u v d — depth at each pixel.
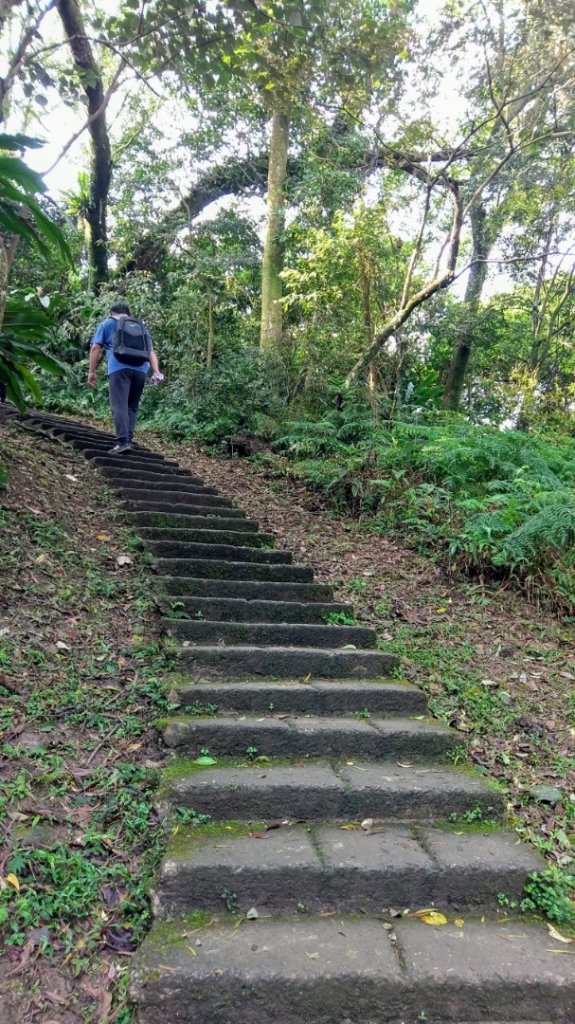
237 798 2.54
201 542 4.85
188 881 2.16
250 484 7.34
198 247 11.63
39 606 3.48
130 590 3.93
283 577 4.53
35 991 1.84
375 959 2.01
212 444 8.66
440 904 2.30
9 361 4.46
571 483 6.99
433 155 9.66
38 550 3.99
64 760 2.62
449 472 6.73
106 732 2.83
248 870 2.21
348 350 9.79
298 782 2.64
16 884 2.07
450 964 2.02
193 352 9.70
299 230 10.38
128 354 6.13
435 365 15.08
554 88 7.85
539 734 3.49
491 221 10.76
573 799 3.00
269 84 5.85
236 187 13.72
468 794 2.73
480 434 7.63
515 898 2.35
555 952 2.12
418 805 2.68
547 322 14.02
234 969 1.90
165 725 2.88
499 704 3.71
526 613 5.00
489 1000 1.96
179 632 3.58
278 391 9.50
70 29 7.71
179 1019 1.82
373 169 10.26
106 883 2.20
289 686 3.28
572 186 9.53
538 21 7.50
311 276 9.61
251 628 3.71
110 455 6.16
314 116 7.51
